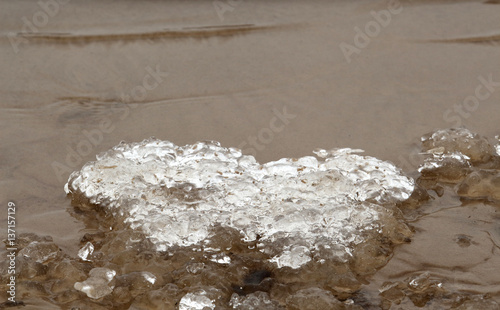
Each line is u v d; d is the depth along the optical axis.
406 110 4.83
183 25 6.14
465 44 5.82
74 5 6.48
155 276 3.16
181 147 4.26
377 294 3.09
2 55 5.66
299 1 6.62
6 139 4.54
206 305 2.95
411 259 3.35
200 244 3.40
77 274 3.21
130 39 5.92
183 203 3.65
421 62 5.52
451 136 4.31
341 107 4.89
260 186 3.77
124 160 3.94
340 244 3.31
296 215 3.46
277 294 3.06
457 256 3.36
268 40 5.93
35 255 3.35
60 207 3.85
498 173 3.93
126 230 3.44
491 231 3.56
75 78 5.36
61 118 4.82
